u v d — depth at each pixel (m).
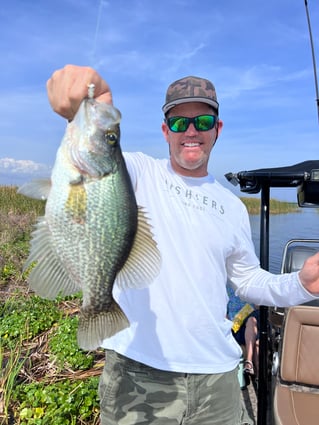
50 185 0.73
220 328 0.90
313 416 1.05
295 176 1.21
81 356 1.70
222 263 0.92
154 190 0.92
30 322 2.07
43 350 1.84
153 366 0.86
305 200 1.25
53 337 1.89
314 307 1.21
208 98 0.89
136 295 0.88
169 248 0.88
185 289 0.86
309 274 0.88
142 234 0.78
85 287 0.74
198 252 0.88
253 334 1.80
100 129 0.71
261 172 1.25
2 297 2.47
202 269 0.88
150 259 0.78
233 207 0.97
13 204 5.79
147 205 0.90
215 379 0.89
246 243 0.99
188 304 0.86
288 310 1.23
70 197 0.71
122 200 0.75
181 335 0.86
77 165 0.71
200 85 0.90
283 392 1.16
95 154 0.71
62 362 1.67
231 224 0.95
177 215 0.90
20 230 4.33
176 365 0.86
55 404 1.38
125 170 0.76
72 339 1.79
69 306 2.40
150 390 0.87
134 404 0.88
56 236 0.71
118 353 0.89
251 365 1.73
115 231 0.75
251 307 1.87
